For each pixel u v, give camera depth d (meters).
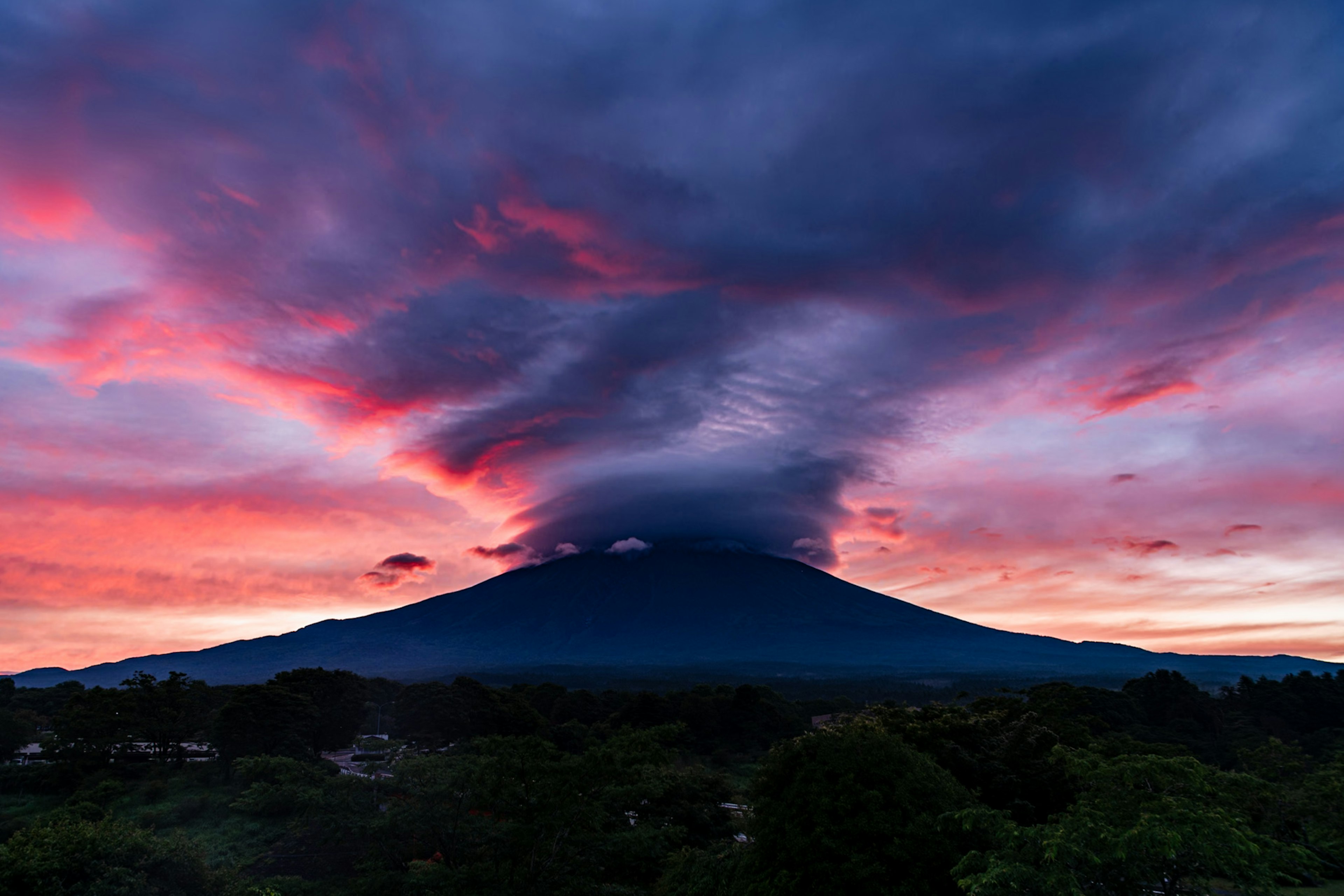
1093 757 19.45
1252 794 22.17
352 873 34.47
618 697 113.62
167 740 71.69
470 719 83.38
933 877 18.38
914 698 176.25
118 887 23.89
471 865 26.25
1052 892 13.89
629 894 27.70
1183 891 15.48
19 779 64.44
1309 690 81.75
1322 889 21.72
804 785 21.34
